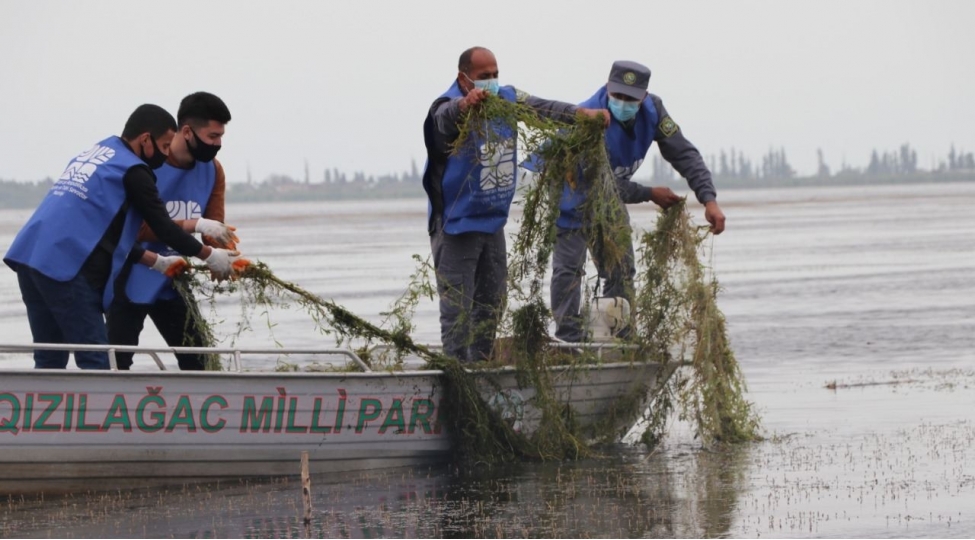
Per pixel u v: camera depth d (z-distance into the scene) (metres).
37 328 13.18
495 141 13.99
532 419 14.97
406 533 11.48
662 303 15.90
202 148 13.87
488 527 11.66
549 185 14.66
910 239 73.56
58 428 12.44
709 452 15.14
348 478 13.78
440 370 14.34
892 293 37.56
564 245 15.82
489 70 14.23
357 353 15.14
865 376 21.09
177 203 13.96
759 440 15.73
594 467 14.38
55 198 13.01
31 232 12.95
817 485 13.18
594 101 16.20
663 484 13.41
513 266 14.90
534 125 14.29
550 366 14.95
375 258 63.66
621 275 16.03
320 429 13.66
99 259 12.97
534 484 13.48
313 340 27.00
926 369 21.83
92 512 12.19
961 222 99.50
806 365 22.70
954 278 43.25
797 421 16.98
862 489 12.96
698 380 15.70
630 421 15.93
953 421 16.69
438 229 14.55
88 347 12.48
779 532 11.39
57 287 12.81
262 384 13.27
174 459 13.02
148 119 13.33
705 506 12.38
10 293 45.59
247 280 14.58
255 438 13.33
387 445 14.12
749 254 62.47
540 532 11.48
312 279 47.50
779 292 38.91
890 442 15.37
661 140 16.44
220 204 14.47
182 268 13.84
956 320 29.58
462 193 14.29
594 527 11.64
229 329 29.28
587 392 15.38
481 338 14.90
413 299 14.98
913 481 13.28
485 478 13.79
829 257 57.91
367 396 13.87
